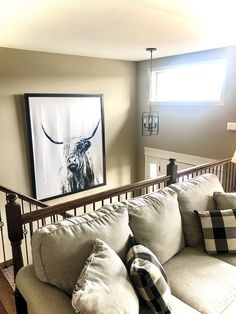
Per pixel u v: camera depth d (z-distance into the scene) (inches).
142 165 212.5
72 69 166.7
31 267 62.6
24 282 58.4
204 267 75.7
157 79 191.6
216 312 60.7
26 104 149.3
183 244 86.0
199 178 101.0
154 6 79.2
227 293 66.3
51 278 56.0
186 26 101.7
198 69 164.7
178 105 176.2
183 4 78.7
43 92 156.7
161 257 76.3
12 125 147.9
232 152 152.2
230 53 143.4
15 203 61.2
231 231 83.0
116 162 201.6
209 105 159.0
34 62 150.5
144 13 85.4
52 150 164.1
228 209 88.8
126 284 53.3
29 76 149.9
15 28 100.7
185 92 174.7
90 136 181.2
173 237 80.4
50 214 67.0
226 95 149.6
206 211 87.4
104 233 63.5
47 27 99.7
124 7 79.7
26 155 155.6
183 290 67.0
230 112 149.6
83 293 47.0
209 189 97.6
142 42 130.1
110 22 94.7
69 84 167.0
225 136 154.2
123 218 69.5
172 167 97.2
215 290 66.9
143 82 197.0
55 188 169.5
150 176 207.6
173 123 182.1
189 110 170.6
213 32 111.3
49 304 51.9
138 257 60.0
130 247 65.9
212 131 160.6
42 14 84.4
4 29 102.1
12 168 151.3
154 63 185.6
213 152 162.1
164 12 84.4
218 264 77.3
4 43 128.7
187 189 91.7
